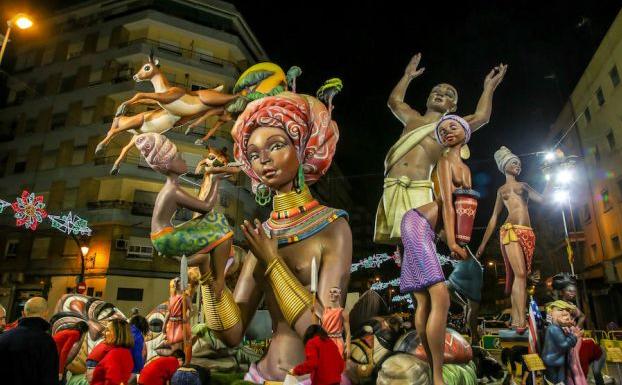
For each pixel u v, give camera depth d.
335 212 4.35
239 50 29.39
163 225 3.70
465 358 4.61
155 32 27.89
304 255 4.12
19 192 27.19
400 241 5.50
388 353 4.37
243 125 4.38
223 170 4.50
